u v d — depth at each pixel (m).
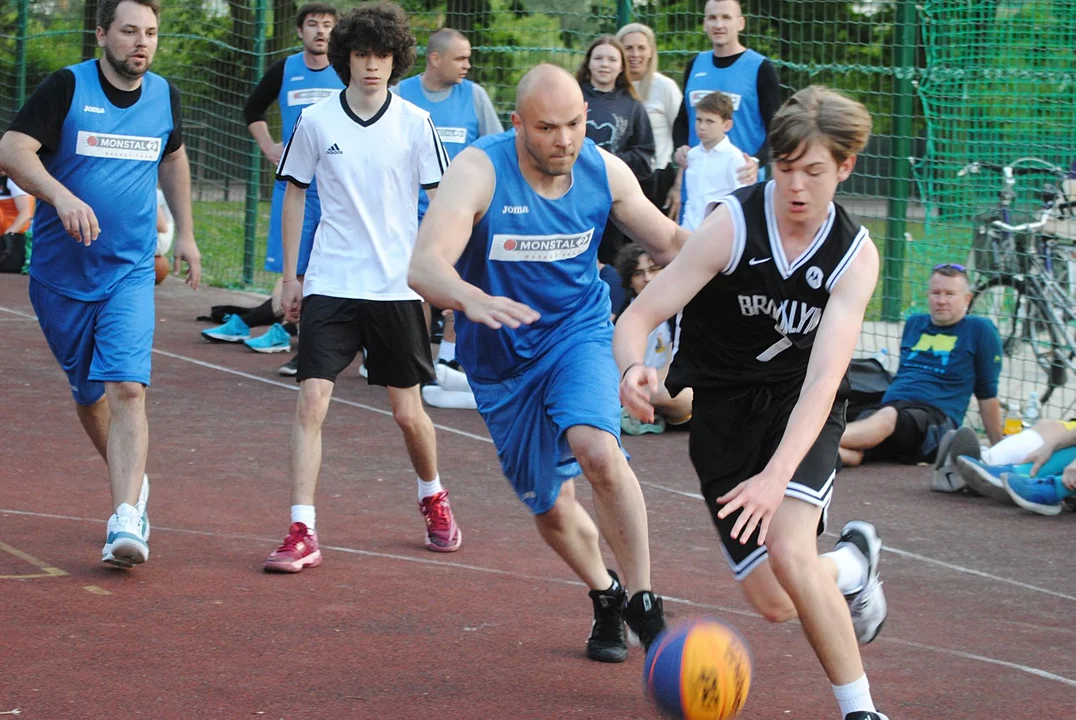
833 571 4.75
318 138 6.93
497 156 5.14
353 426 10.27
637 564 5.16
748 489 4.02
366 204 6.84
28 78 21.44
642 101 11.80
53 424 9.77
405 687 4.99
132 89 6.49
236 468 8.74
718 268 4.39
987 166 13.05
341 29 6.97
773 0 15.09
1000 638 5.91
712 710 4.12
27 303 15.95
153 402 10.80
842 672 4.32
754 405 4.64
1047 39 13.56
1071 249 12.10
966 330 9.78
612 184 5.32
